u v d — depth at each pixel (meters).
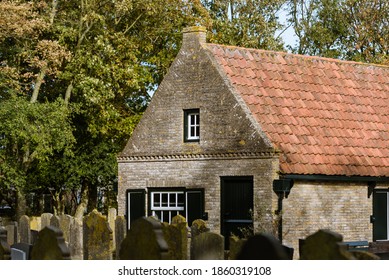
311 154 28.39
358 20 56.50
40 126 38.53
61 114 39.22
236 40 49.59
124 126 43.88
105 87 41.81
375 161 29.84
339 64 33.09
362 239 29.22
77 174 44.06
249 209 28.14
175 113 30.81
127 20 45.72
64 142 39.56
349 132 30.25
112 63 42.69
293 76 31.16
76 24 43.84
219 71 29.55
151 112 31.48
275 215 27.30
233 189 28.72
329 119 30.25
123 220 16.72
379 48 55.72
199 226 15.35
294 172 27.38
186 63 30.62
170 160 30.75
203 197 29.52
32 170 44.75
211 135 29.55
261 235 7.62
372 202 29.62
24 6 39.12
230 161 28.80
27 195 48.62
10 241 18.47
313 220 28.06
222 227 28.80
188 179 30.11
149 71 46.25
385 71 34.44
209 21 46.72
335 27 57.50
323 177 28.02
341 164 28.78
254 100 29.19
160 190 30.95
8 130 37.47
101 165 44.12
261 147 27.81
